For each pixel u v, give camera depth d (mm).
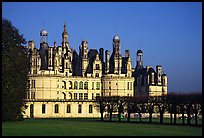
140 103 142875
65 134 74000
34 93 192875
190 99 117812
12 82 104250
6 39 108375
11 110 106375
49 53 196875
